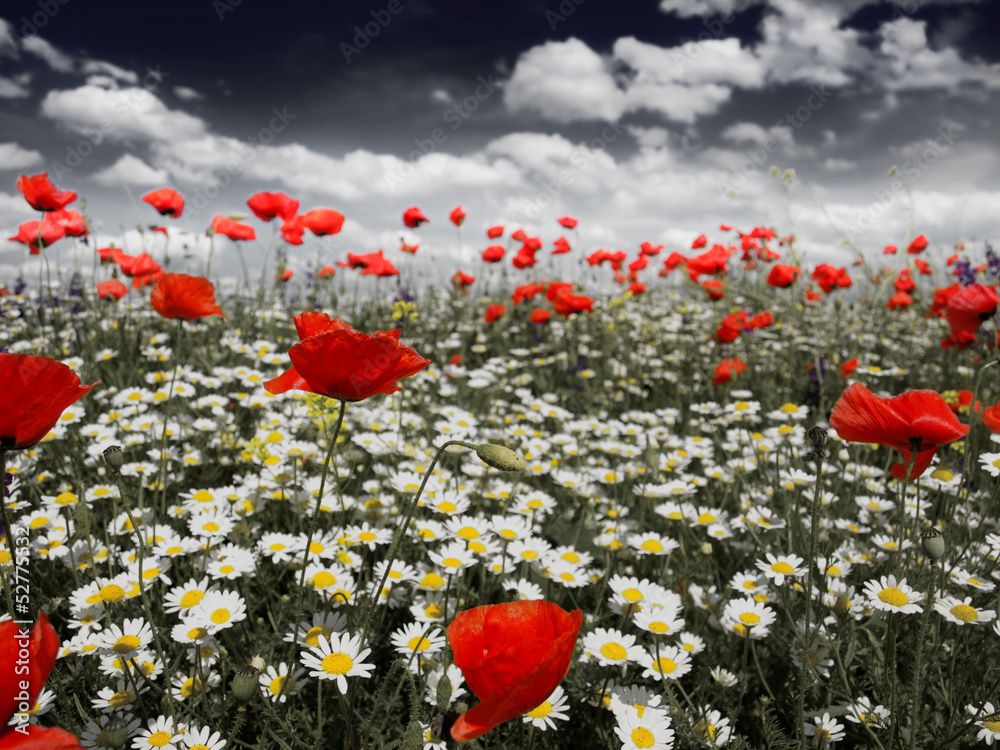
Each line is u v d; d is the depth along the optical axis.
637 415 1.24
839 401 0.46
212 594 0.49
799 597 0.61
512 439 1.01
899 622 0.60
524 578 0.62
